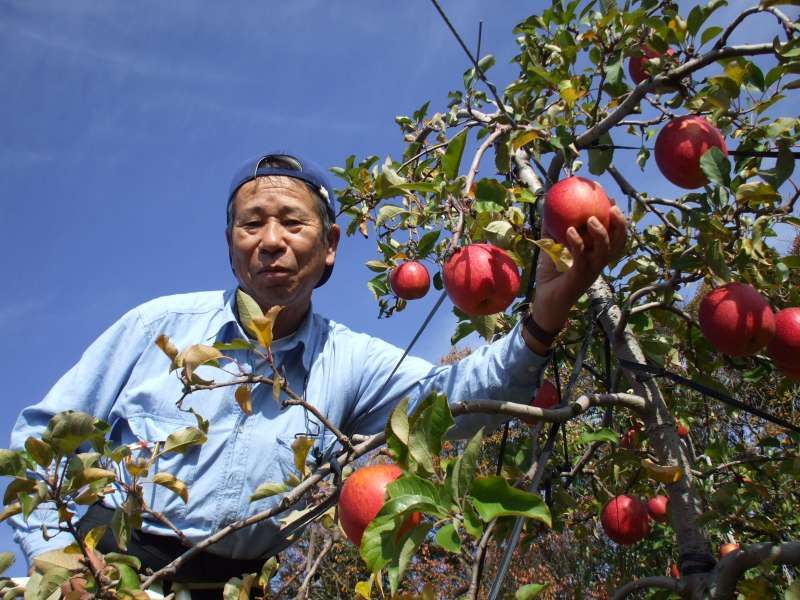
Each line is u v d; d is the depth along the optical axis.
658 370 2.32
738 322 2.14
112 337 2.53
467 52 2.23
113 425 2.48
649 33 2.47
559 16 3.31
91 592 1.66
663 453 2.48
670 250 3.20
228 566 2.31
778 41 2.13
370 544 1.32
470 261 2.00
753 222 2.46
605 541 5.57
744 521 3.32
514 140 2.26
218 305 2.62
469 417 2.25
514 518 2.19
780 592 2.38
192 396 2.40
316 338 2.67
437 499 1.33
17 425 2.39
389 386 2.62
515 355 2.17
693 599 2.16
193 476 2.29
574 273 1.88
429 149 3.49
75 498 1.78
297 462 1.88
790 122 2.43
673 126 2.35
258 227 2.55
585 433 2.44
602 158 2.38
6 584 1.73
